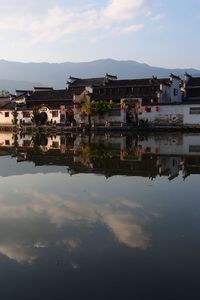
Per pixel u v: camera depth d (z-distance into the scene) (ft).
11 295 26.11
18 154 110.01
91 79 312.91
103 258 31.71
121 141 153.79
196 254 32.17
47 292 26.40
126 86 262.88
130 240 35.63
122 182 63.52
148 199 51.24
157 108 228.22
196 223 40.40
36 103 294.25
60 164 86.74
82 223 41.09
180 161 88.38
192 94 271.69
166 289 26.43
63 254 32.71
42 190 58.29
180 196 52.65
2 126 279.08
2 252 33.35
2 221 42.34
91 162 88.94
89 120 239.50
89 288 26.81
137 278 28.07
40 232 38.47
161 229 38.60
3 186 61.82
